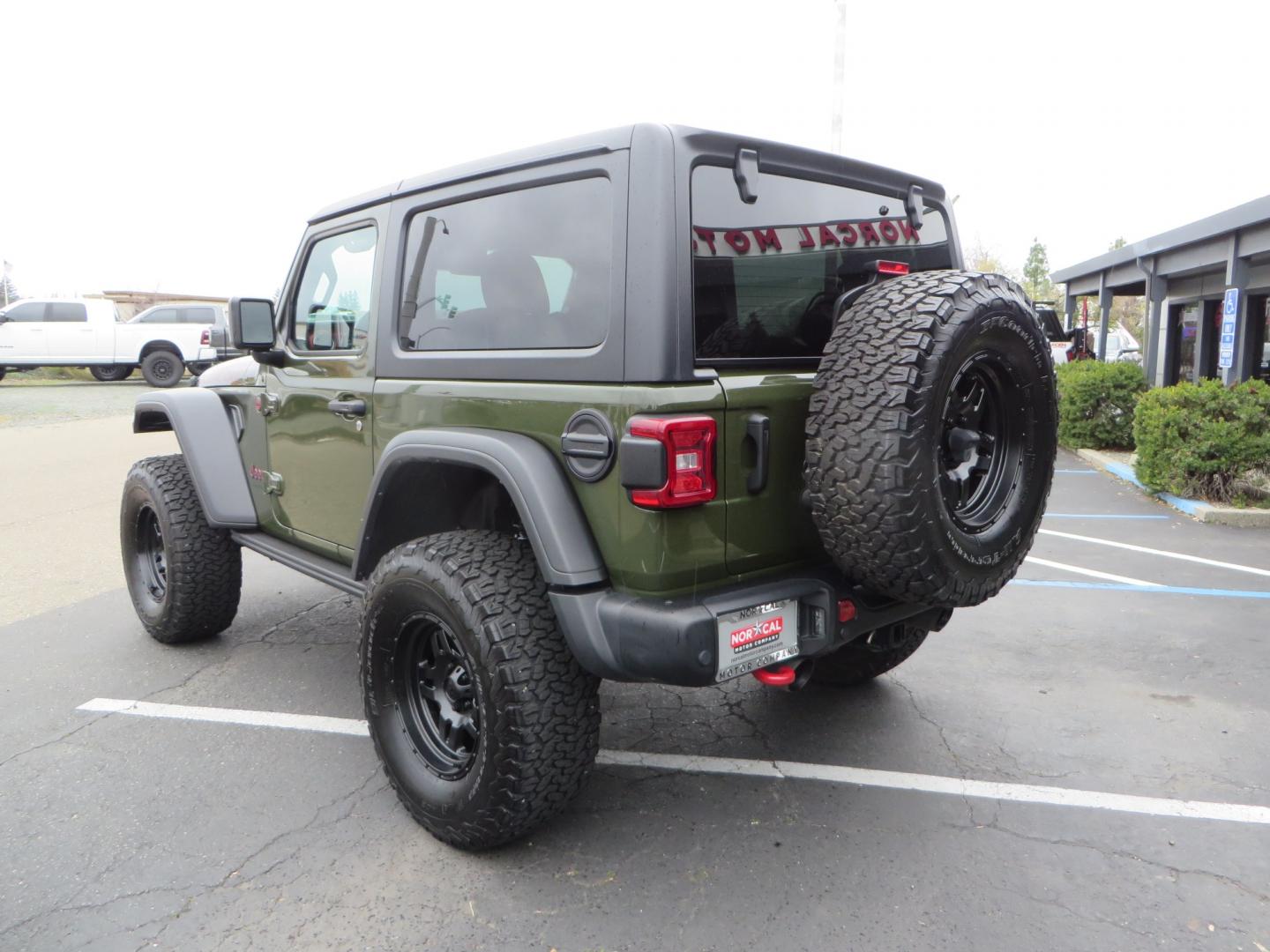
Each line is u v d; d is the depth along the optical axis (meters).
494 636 2.47
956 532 2.42
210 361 22.69
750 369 2.55
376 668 2.85
